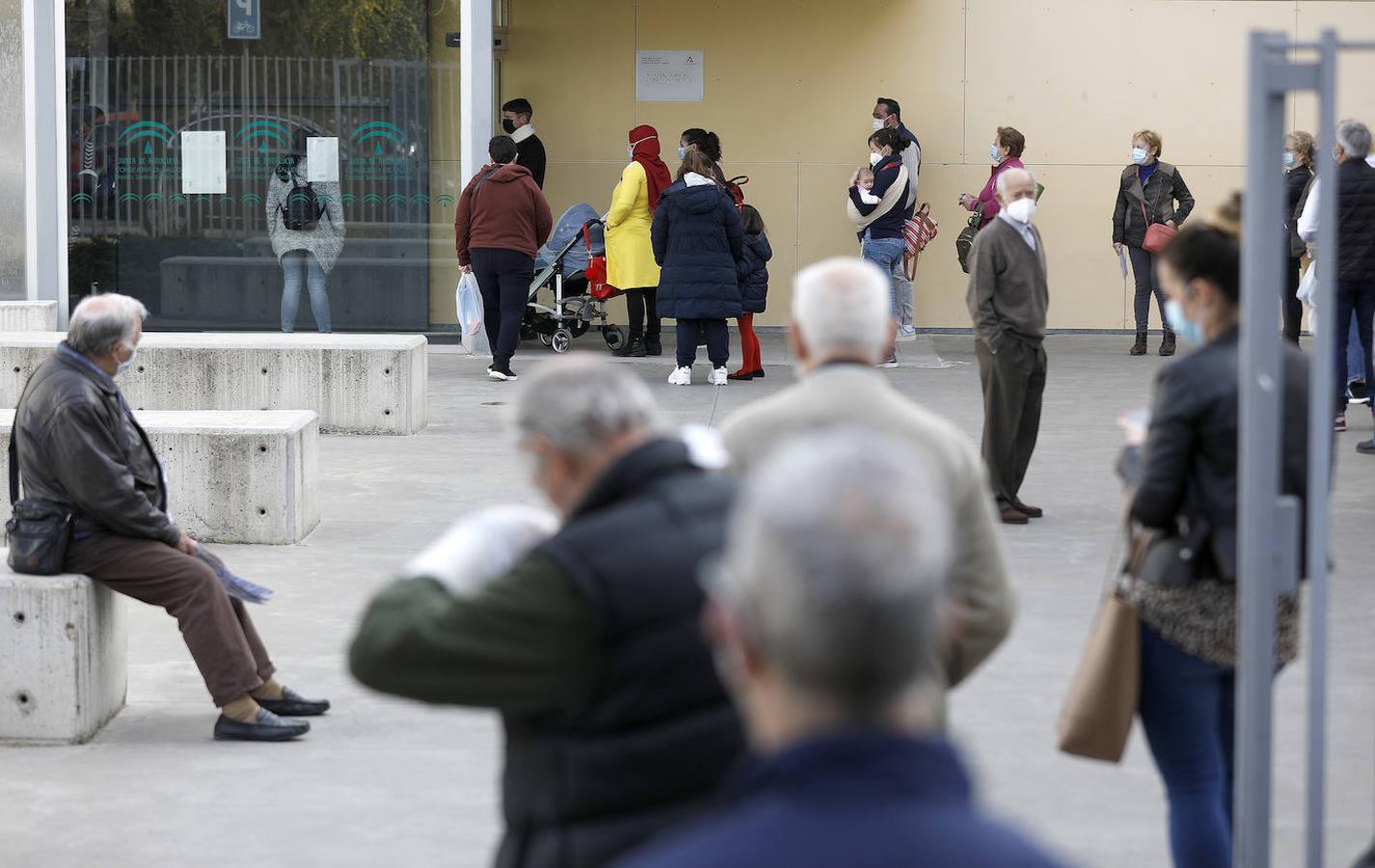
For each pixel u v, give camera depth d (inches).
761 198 707.4
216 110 631.8
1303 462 147.6
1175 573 152.1
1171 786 157.3
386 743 221.1
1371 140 453.1
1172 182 619.2
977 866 52.8
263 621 278.7
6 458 344.2
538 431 106.7
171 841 188.1
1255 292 117.3
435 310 639.1
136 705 237.9
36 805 199.3
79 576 221.8
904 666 57.9
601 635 99.3
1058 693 239.1
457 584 106.4
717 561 100.0
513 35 704.4
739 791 58.3
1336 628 270.7
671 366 593.9
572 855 99.8
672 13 700.0
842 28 698.8
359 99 629.6
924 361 607.2
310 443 346.3
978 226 571.8
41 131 624.1
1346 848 184.7
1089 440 452.4
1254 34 115.2
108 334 221.8
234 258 637.9
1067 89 697.6
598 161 708.0
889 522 57.4
